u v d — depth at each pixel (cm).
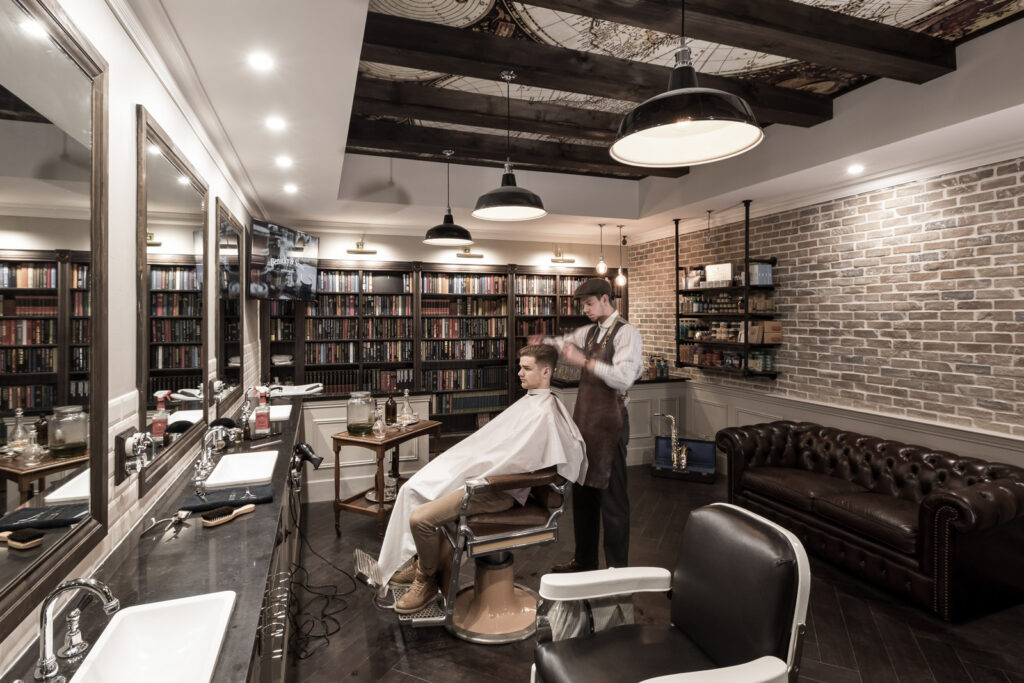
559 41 292
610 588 163
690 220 595
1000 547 277
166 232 208
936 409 366
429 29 268
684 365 589
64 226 121
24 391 106
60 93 120
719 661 149
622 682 141
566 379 591
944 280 362
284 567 202
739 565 146
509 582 265
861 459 365
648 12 229
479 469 254
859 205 420
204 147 286
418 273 658
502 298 712
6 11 98
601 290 304
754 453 406
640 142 194
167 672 107
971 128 303
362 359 646
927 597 272
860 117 351
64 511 120
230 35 195
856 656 240
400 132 426
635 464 577
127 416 164
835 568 330
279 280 482
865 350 415
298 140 312
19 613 99
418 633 254
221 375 322
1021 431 320
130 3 165
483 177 541
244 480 205
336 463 379
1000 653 241
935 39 287
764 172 425
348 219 591
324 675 223
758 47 262
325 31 193
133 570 134
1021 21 269
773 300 497
